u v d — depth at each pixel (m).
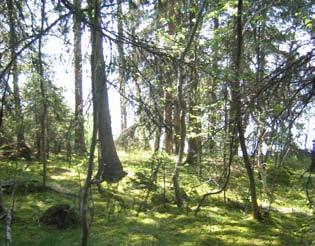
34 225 9.31
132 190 12.79
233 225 10.08
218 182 12.02
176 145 13.78
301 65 5.84
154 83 4.83
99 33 4.52
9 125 7.28
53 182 12.54
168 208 11.31
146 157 15.32
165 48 4.83
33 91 6.49
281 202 11.48
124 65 4.74
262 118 6.88
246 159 9.88
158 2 5.41
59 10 4.43
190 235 9.33
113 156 13.82
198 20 9.10
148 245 8.60
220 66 7.20
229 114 8.36
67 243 8.45
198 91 8.57
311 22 6.98
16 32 5.78
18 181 11.72
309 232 9.35
